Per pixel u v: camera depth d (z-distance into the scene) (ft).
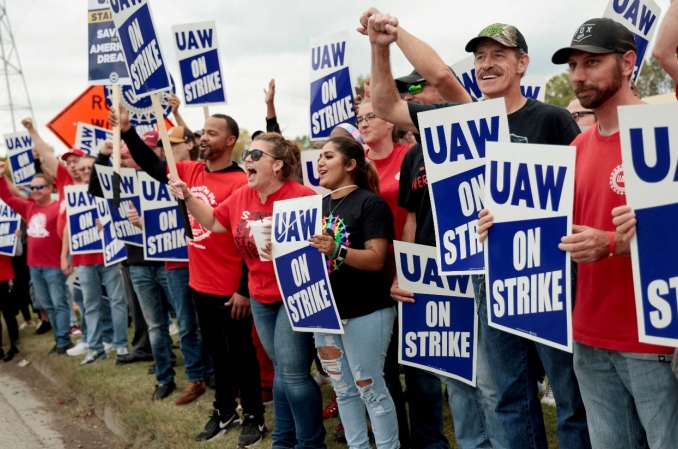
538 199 8.51
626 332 8.44
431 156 10.21
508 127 10.16
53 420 20.62
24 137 31.07
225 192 16.16
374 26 10.91
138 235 19.54
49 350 27.89
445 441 13.10
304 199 12.19
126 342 24.29
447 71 11.15
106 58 18.03
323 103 17.37
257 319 14.10
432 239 12.11
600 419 9.10
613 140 8.56
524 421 10.82
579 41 8.36
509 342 10.73
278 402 14.15
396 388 13.57
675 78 9.00
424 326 12.22
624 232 7.48
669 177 7.31
